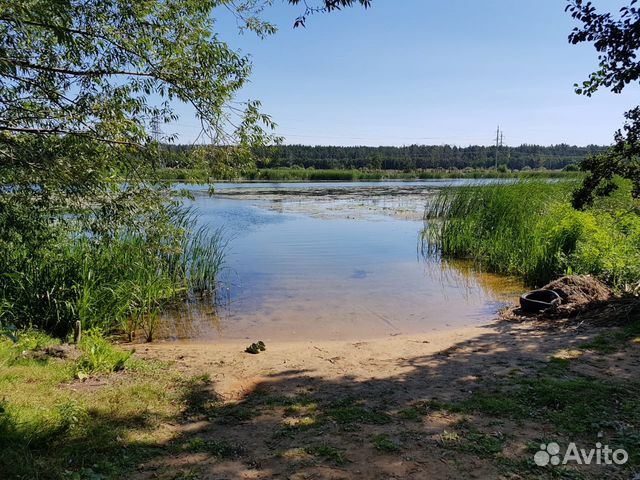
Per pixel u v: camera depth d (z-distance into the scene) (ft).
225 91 20.49
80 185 19.04
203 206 94.07
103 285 25.52
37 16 15.24
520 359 18.53
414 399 15.11
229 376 17.79
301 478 10.66
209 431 13.12
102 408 14.07
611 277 29.71
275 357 20.40
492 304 30.78
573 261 32.45
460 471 10.76
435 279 37.73
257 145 21.75
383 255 46.91
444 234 49.98
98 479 10.39
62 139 18.72
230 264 42.50
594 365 17.13
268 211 85.10
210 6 20.21
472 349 20.56
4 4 13.97
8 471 10.25
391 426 13.15
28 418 12.70
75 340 21.85
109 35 18.16
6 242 21.48
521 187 54.13
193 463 11.31
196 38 20.07
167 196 22.47
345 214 80.18
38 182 19.10
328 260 44.34
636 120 19.29
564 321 23.67
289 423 13.58
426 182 198.29
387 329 25.91
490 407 14.06
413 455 11.51
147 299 27.09
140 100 20.24
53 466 10.69
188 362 19.63
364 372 18.16
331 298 32.14
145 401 14.84
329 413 14.17
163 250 24.09
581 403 13.89
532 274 35.53
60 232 22.94
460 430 12.74
